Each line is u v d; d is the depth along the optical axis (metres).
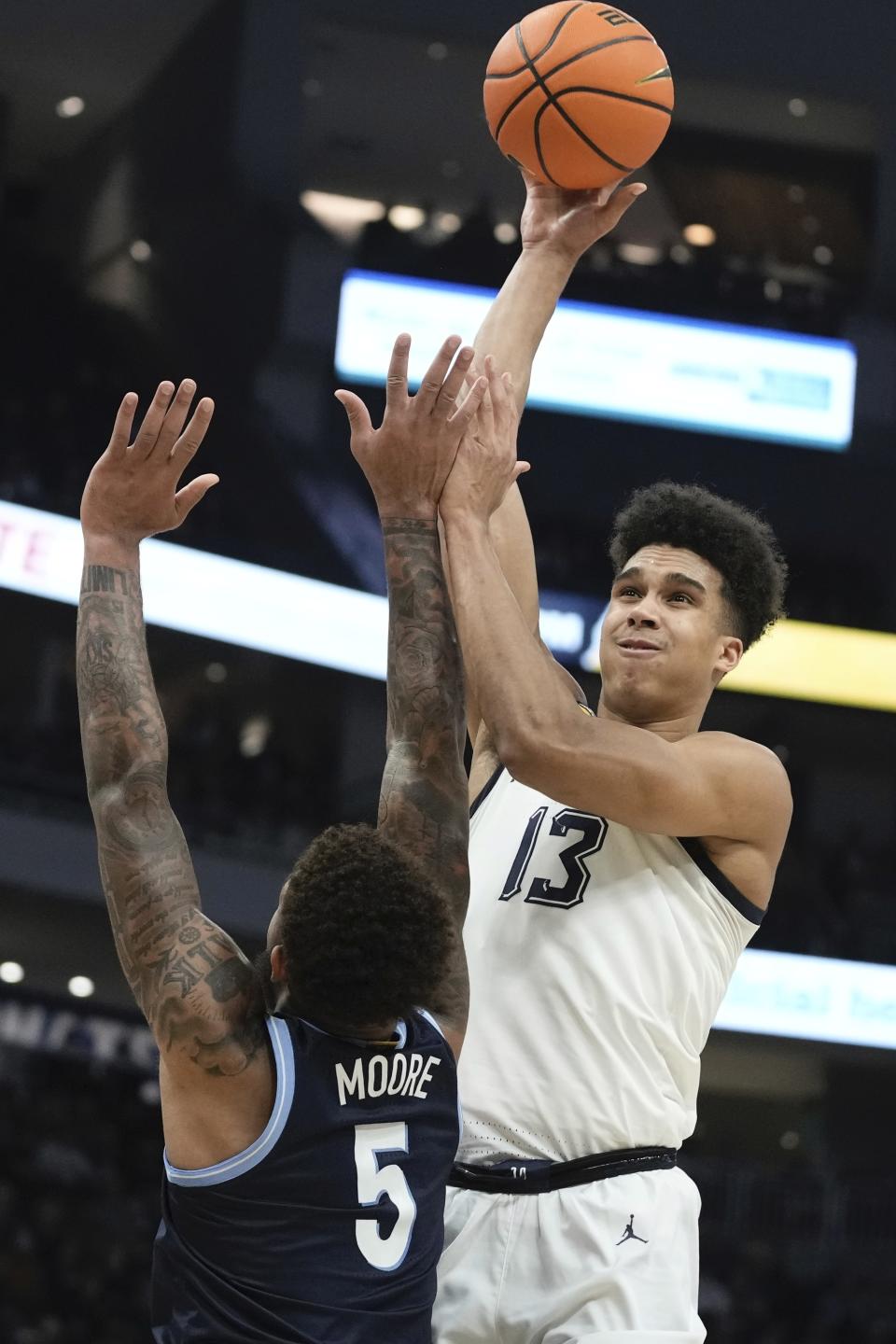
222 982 6.18
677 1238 7.49
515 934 7.88
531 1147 7.55
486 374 7.86
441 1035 6.56
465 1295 7.45
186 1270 6.07
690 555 8.17
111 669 6.87
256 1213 6.01
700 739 7.77
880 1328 44.62
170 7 46.38
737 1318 43.44
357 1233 6.08
